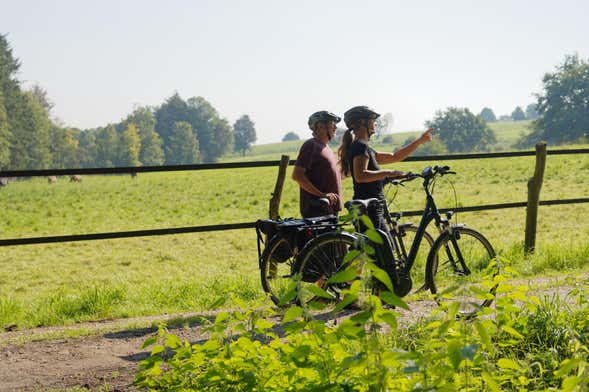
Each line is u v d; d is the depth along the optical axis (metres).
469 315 3.62
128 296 8.34
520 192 24.06
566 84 134.62
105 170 8.73
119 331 6.46
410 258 6.42
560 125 134.75
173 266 13.79
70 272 13.70
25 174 8.32
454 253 6.64
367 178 6.40
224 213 25.44
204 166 9.09
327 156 6.98
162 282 10.17
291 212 22.48
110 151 182.00
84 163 179.50
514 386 4.05
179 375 3.68
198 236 17.89
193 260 14.41
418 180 30.06
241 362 3.37
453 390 2.79
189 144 198.62
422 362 2.76
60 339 6.23
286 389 3.29
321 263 6.25
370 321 2.86
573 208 18.64
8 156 117.50
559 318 5.03
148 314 7.53
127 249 16.30
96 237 8.30
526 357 4.46
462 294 2.97
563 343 4.71
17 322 7.27
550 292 7.10
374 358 2.84
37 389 4.83
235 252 15.26
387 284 2.74
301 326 2.97
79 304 7.87
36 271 13.91
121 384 4.84
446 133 177.25
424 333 4.72
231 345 3.42
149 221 24.45
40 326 7.17
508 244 11.43
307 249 6.24
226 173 53.47
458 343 2.77
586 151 10.20
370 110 6.56
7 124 115.69
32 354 5.76
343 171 6.69
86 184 53.31
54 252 16.36
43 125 131.38
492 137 177.88
